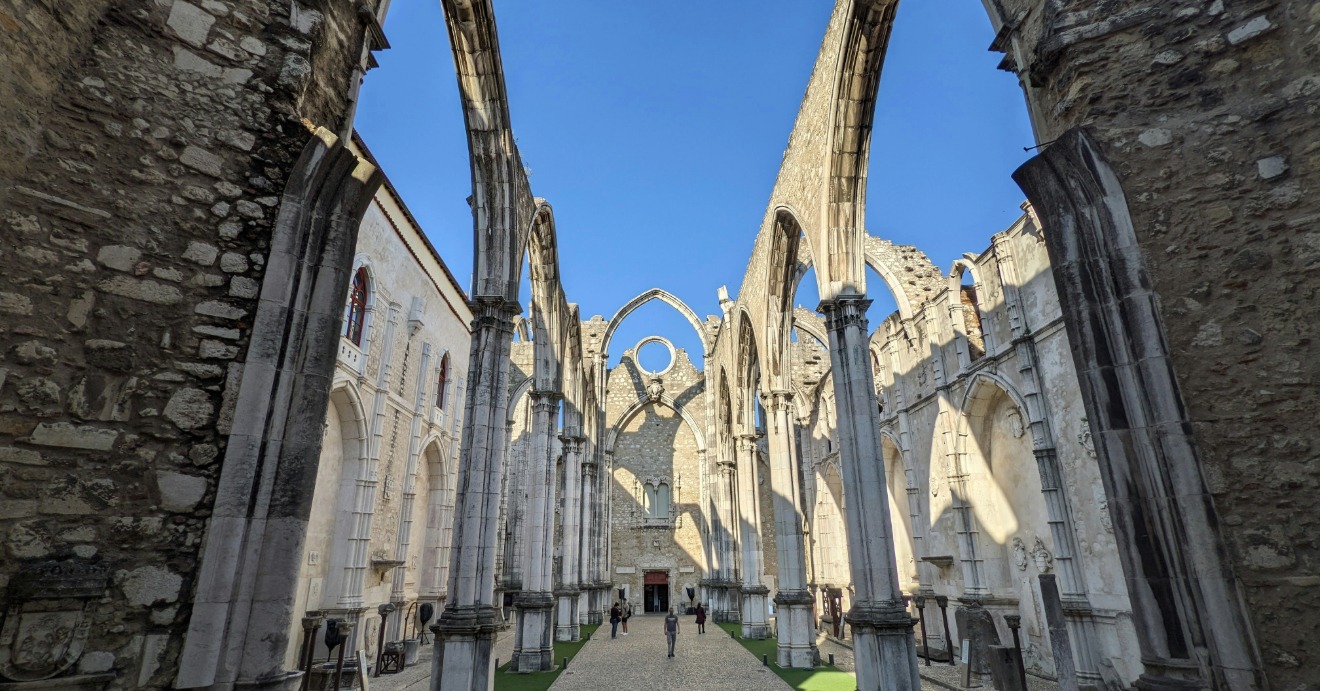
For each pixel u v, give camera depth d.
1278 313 4.35
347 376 13.94
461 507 10.38
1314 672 3.82
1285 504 4.10
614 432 34.78
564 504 21.97
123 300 4.43
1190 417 4.46
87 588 3.88
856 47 10.95
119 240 4.50
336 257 5.21
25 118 4.21
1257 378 4.32
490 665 9.87
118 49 4.75
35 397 4.02
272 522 4.51
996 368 15.80
